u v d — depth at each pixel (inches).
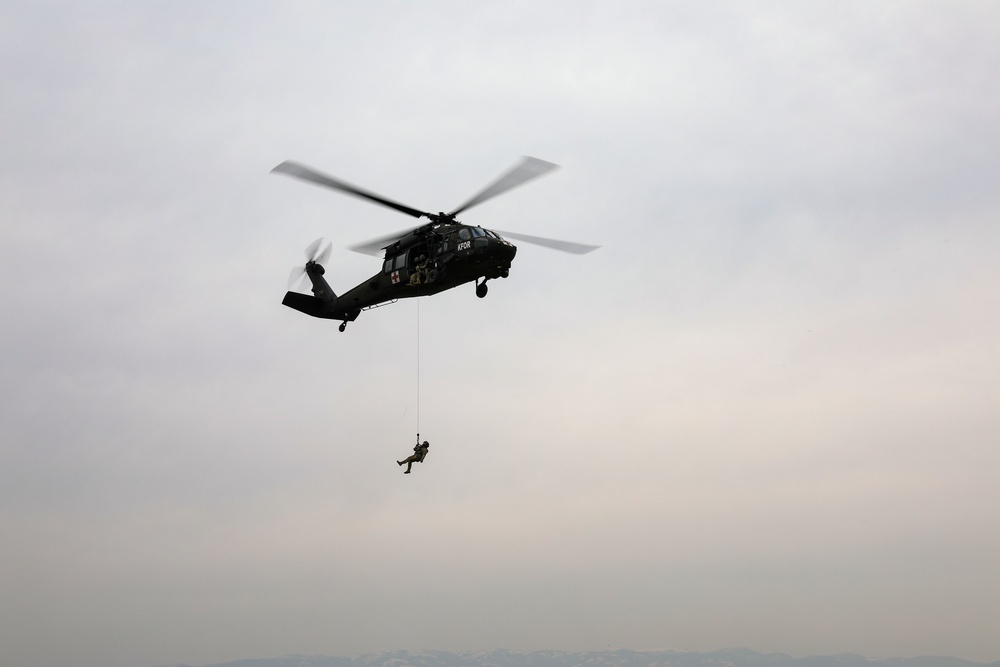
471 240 1422.2
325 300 1873.8
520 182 1425.9
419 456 1673.2
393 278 1593.3
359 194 1466.5
